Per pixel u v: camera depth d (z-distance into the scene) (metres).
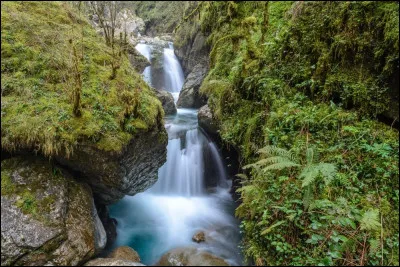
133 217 5.93
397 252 3.06
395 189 3.52
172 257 4.66
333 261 3.09
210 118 7.75
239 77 5.93
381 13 4.17
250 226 4.02
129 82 5.19
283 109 4.73
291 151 4.15
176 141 7.86
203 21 9.16
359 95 4.23
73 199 3.92
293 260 3.26
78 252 3.50
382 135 3.96
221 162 7.84
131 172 4.79
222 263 4.43
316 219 3.44
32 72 4.21
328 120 4.31
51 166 3.91
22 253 3.17
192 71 13.29
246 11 7.47
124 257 4.19
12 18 4.73
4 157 3.74
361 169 3.75
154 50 15.92
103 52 5.50
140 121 4.54
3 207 3.33
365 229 3.23
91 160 3.98
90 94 4.33
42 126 3.64
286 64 5.28
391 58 3.96
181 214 6.26
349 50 4.49
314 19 5.05
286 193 3.82
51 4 5.85
